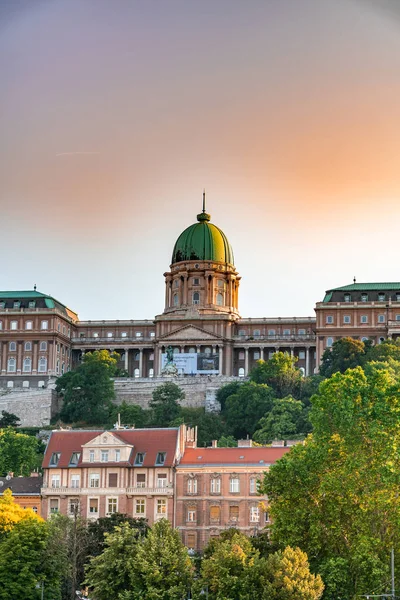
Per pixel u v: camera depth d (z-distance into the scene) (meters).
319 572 187.38
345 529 192.00
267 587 179.00
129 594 189.00
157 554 192.25
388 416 192.62
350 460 191.12
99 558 196.00
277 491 196.50
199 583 186.75
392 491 188.62
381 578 179.00
